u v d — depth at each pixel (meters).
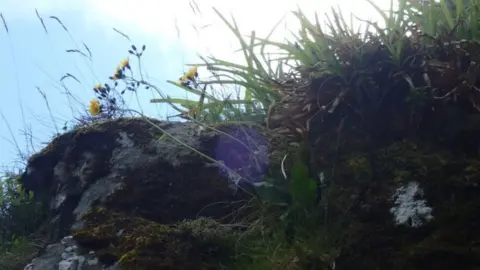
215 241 1.04
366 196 0.92
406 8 1.13
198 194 1.19
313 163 1.03
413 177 0.89
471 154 0.89
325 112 1.04
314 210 0.98
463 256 0.80
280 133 1.14
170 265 1.00
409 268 0.82
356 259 0.88
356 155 0.97
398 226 0.86
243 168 1.19
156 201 1.20
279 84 1.20
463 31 1.02
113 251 1.06
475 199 0.84
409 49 0.99
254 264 0.97
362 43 1.04
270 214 1.06
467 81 0.92
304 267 0.91
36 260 1.11
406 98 0.95
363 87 0.99
